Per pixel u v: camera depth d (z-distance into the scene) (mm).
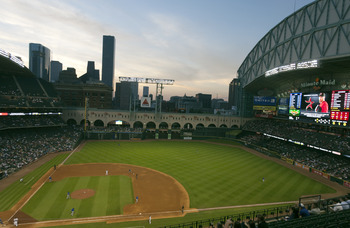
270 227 15281
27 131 79875
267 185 47656
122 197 39625
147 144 95250
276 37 79250
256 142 94500
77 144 85438
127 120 113188
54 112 95875
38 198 37625
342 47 52844
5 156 57156
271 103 101500
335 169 54938
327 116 65750
